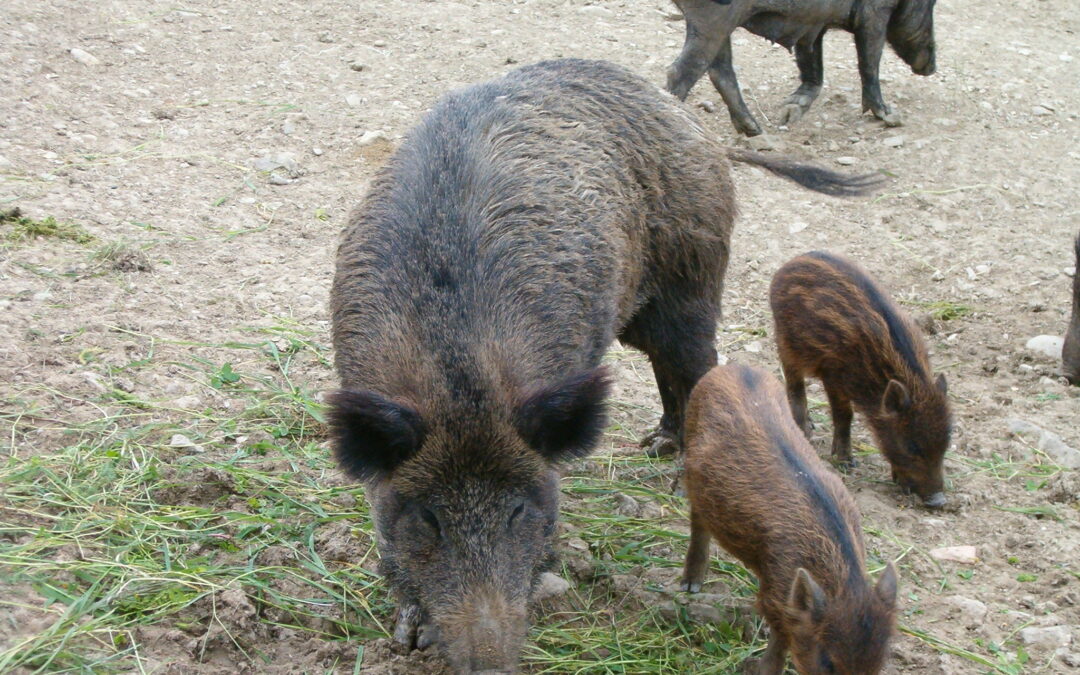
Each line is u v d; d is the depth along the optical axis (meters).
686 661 2.40
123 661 2.23
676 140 2.76
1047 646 2.47
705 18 4.26
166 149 3.99
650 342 2.87
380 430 2.12
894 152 4.53
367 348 2.27
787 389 3.08
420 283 2.28
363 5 5.52
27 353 2.93
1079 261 3.27
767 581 2.29
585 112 2.65
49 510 2.51
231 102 4.43
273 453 2.79
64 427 2.73
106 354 2.99
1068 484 2.89
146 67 4.62
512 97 2.61
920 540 2.75
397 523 2.17
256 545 2.51
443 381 2.18
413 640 2.36
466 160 2.43
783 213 4.08
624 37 5.39
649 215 2.71
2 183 3.57
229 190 3.80
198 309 3.23
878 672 2.15
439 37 5.24
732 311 3.59
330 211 3.77
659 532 2.67
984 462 3.00
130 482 2.61
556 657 2.37
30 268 3.23
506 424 2.15
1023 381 3.32
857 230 4.02
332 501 2.66
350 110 4.47
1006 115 4.94
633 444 3.02
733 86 4.47
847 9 4.51
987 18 6.20
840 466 3.02
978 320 3.57
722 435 2.40
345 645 2.33
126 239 3.45
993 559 2.70
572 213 2.46
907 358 2.84
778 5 4.33
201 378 2.97
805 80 4.78
